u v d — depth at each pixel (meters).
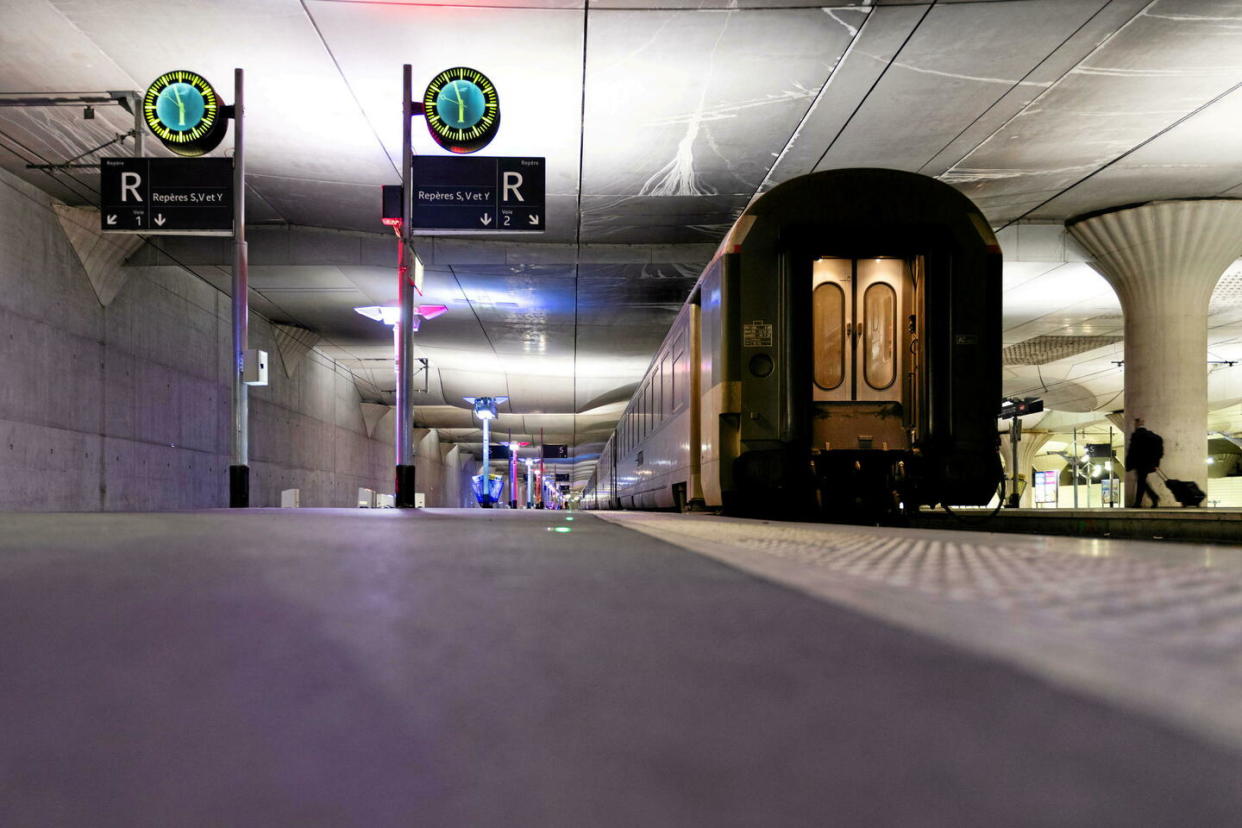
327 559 2.49
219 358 24.61
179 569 2.16
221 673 1.00
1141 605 1.62
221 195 12.69
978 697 0.89
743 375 8.78
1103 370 36.81
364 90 12.92
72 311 17.45
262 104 13.40
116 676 0.98
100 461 18.33
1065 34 11.19
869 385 9.09
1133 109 13.36
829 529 5.22
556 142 14.48
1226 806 0.57
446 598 1.68
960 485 8.41
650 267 20.95
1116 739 0.74
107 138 14.69
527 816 0.55
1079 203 17.95
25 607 1.52
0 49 11.88
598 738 0.74
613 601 1.65
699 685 0.95
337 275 21.19
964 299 8.53
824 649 1.17
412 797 0.59
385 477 47.75
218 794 0.60
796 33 11.17
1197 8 10.55
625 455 24.22
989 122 13.83
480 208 12.73
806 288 8.74
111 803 0.58
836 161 15.39
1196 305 18.47
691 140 14.49
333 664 1.06
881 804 0.57
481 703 0.87
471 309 25.92
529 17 10.87
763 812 0.56
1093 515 9.98
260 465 27.55
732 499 9.08
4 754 0.70
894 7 10.59
